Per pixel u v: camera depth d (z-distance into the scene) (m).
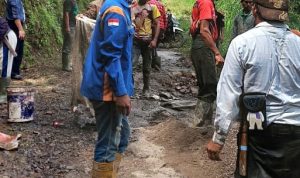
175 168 5.25
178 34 17.97
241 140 3.13
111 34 3.78
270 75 3.04
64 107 7.67
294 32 3.24
